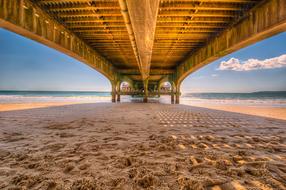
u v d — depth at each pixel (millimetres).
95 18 7406
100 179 1998
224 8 6266
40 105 15391
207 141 3699
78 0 5867
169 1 6098
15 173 2158
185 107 14422
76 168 2299
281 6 4926
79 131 4680
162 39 9914
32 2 5965
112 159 2619
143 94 22828
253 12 6113
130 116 7945
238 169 2215
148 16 4160
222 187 1824
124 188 1812
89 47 11203
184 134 4363
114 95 21375
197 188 1786
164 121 6523
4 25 5324
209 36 9305
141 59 10289
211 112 10242
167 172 2180
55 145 3348
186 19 7285
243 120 6934
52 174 2127
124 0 4043
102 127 5273
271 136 4207
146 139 3846
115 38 9953
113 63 18359
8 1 5082
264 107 16531
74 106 14367
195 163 2473
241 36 6797
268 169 2264
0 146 3266
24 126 5359
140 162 2496
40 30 6387
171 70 20625
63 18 7492
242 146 3336
